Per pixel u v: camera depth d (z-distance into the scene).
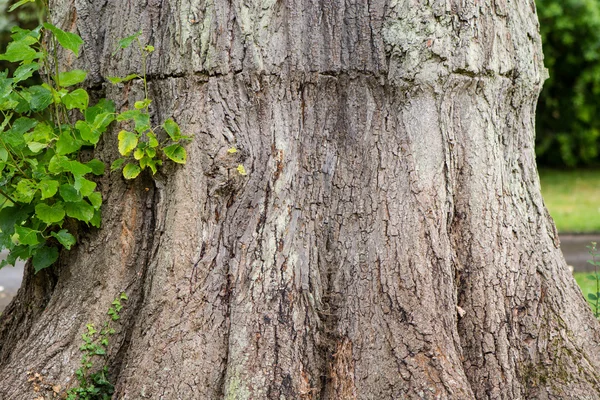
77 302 3.73
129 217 3.75
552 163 19.47
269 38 3.59
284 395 3.32
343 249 3.62
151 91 3.69
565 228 11.34
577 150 18.83
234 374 3.34
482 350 3.58
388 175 3.62
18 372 3.58
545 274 3.79
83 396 3.55
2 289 8.31
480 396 3.53
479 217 3.70
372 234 3.58
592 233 11.01
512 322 3.67
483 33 3.71
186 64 3.58
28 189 3.62
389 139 3.66
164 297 3.48
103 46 3.85
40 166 3.67
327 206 3.67
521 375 3.61
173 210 3.57
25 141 3.66
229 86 3.57
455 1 3.63
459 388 3.30
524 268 3.76
